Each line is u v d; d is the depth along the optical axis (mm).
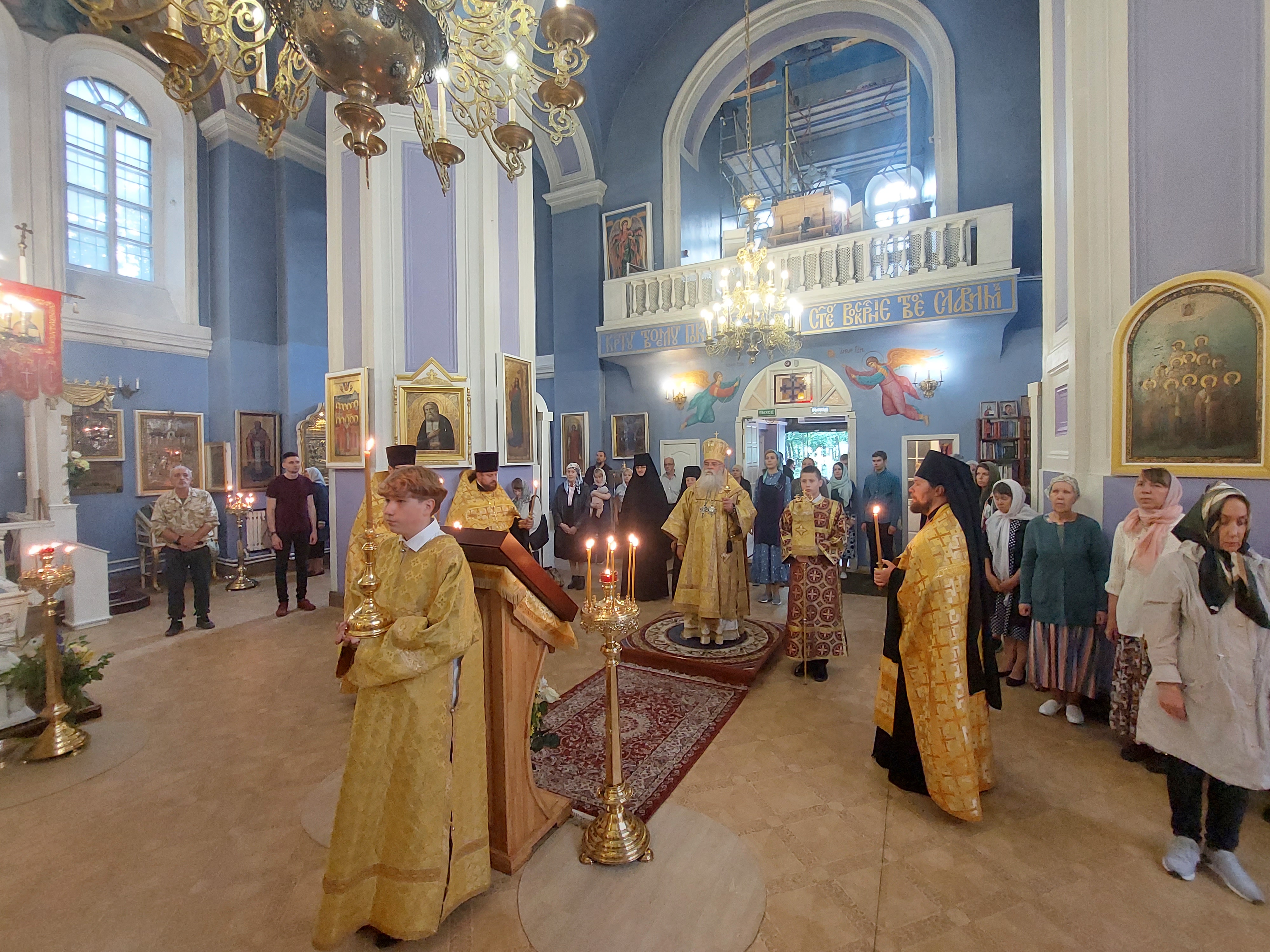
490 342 6145
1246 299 3020
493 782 2320
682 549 5051
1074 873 2301
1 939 1982
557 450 10742
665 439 9906
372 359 5699
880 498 7707
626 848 2346
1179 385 3271
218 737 3496
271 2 2184
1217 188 3219
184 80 2326
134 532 8109
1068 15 4047
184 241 8898
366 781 1892
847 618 6043
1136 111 3566
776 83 12586
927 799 2812
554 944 1959
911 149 12414
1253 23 3090
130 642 5293
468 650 2086
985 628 2760
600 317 10422
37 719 3381
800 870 2322
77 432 7621
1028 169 7609
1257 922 2039
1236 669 2111
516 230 6547
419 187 5867
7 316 5477
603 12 9367
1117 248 3678
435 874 1892
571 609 2436
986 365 7676
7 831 2596
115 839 2539
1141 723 2369
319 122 9523
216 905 2150
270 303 9484
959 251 7246
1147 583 2312
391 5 2090
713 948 1937
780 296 6766
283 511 6176
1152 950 1928
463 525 4254
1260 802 2748
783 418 8938
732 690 4137
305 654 4965
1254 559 2133
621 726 3596
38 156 7246
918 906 2131
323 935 1817
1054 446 4840
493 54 2871
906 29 8609
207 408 9062
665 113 10219
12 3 7090
